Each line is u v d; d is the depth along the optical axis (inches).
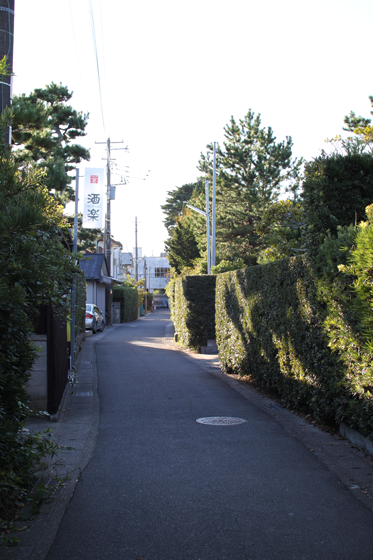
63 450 252.4
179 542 153.5
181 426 303.1
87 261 1347.2
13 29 282.4
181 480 207.8
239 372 498.0
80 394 416.5
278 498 187.3
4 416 171.2
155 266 4224.9
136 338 1024.9
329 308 261.7
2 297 153.3
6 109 194.2
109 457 241.4
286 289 339.6
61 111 845.2
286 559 142.9
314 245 287.3
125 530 161.9
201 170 1489.9
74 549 149.5
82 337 856.9
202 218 1454.2
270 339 381.4
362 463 225.9
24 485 195.8
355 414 242.1
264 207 1210.6
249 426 300.0
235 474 214.5
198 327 761.6
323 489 196.2
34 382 322.7
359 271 213.9
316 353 289.3
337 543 152.2
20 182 190.2
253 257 1267.2
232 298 500.1
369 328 211.6
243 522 166.9
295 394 332.5
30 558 143.4
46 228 205.0
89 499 187.9
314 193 293.0
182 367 584.7
